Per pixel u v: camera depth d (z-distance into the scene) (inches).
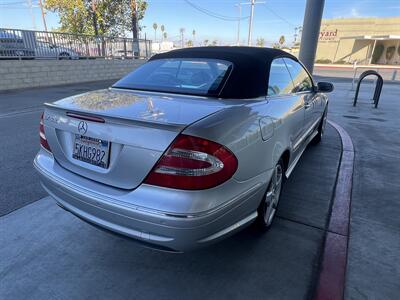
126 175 72.3
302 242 100.3
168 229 67.2
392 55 1513.3
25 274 85.2
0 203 121.0
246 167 78.5
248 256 93.7
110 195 73.4
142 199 69.1
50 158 92.2
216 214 69.9
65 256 92.8
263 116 88.8
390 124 269.1
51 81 535.2
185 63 110.0
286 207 122.5
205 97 91.8
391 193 134.8
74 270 87.4
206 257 93.4
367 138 223.1
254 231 102.3
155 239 69.6
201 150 66.9
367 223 111.4
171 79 105.0
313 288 81.4
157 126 67.5
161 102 86.4
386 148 199.0
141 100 89.4
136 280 84.0
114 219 73.6
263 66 104.9
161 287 81.7
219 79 97.0
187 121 70.3
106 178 75.9
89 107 82.8
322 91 161.0
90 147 78.5
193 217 66.2
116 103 86.4
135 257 93.2
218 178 69.2
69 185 81.4
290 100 116.3
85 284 82.4
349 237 102.7
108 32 805.9
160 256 93.7
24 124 252.2
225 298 78.2
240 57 105.7
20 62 478.9
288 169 121.6
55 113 86.5
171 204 66.6
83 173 80.9
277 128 96.7
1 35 458.0
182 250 70.4
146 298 78.1
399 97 439.8
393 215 117.0
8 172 150.9
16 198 125.2
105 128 74.2
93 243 99.1
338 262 89.9
